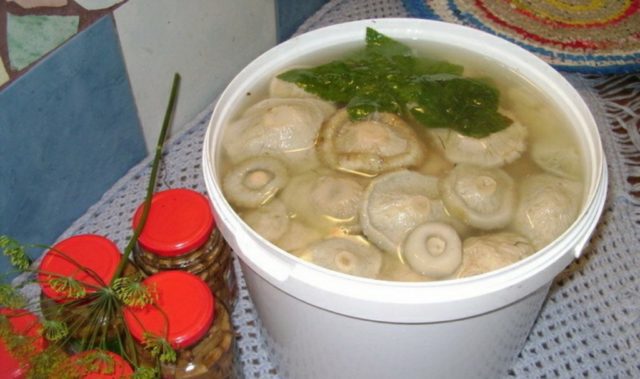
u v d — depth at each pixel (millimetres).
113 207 760
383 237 527
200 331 534
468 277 469
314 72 637
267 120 587
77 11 643
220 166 579
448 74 637
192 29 778
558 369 653
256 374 658
